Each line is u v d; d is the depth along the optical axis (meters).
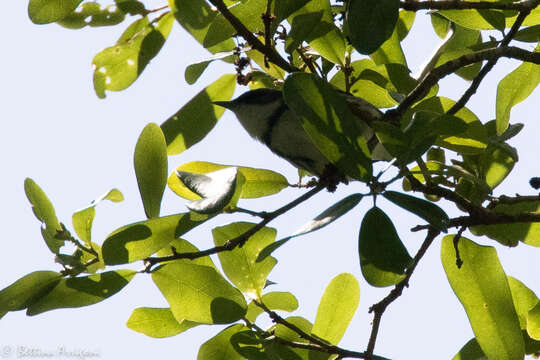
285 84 3.54
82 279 3.98
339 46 4.60
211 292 4.21
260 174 4.79
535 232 4.73
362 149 3.58
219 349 4.32
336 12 4.72
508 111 4.70
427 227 4.43
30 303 3.96
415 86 4.78
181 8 4.93
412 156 3.65
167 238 3.96
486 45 4.96
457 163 5.09
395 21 3.91
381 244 3.49
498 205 4.86
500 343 4.09
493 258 4.20
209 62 4.59
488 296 4.14
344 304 4.44
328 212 3.54
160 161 4.00
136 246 3.94
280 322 4.31
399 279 3.44
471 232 4.85
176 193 4.65
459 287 4.20
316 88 3.56
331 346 4.25
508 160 4.94
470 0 4.77
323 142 3.55
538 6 4.89
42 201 3.99
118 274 4.03
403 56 4.86
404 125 4.40
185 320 4.41
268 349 4.09
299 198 4.30
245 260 4.47
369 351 4.27
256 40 4.29
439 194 4.41
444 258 4.25
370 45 3.90
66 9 4.61
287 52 4.23
